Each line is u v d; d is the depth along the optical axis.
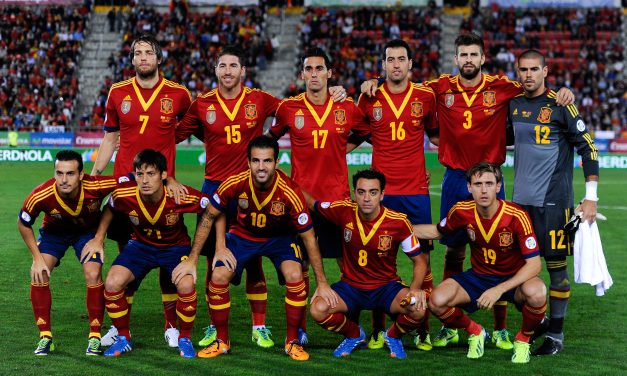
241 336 5.93
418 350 5.59
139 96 6.04
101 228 5.55
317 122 5.98
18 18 31.66
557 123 5.57
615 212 13.66
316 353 5.47
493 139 5.96
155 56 6.00
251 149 5.20
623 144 24.72
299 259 5.59
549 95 5.64
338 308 5.39
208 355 5.32
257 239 5.62
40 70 30.00
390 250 5.39
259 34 31.06
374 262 5.42
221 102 6.03
